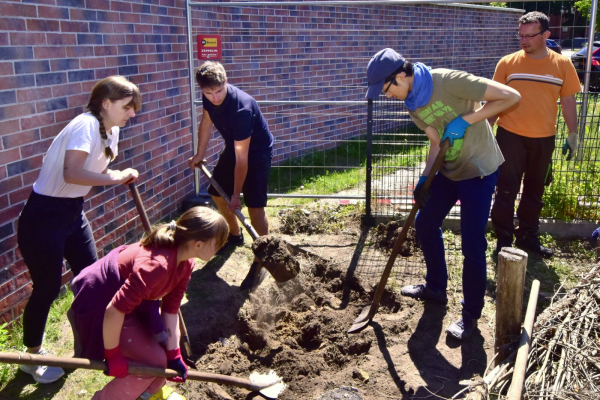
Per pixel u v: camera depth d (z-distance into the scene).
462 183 3.77
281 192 7.03
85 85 4.52
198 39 6.38
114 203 5.00
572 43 8.69
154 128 5.71
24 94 3.83
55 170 3.13
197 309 4.29
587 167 5.72
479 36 13.17
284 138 8.55
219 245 2.64
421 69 3.52
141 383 2.74
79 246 3.46
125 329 2.68
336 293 4.64
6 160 3.71
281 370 3.61
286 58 8.38
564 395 2.95
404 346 3.79
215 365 3.60
